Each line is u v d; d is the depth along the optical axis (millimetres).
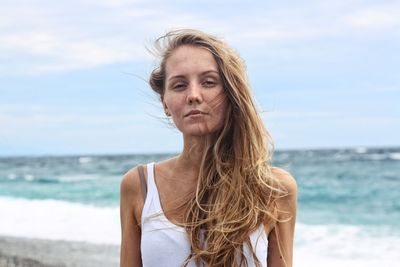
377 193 30250
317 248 12430
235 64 2658
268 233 2738
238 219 2596
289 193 2748
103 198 26141
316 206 25094
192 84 2615
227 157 2705
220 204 2621
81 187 34250
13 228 15109
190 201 2670
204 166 2697
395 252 11953
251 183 2666
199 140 2711
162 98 2898
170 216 2682
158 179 2773
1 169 75312
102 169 65125
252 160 2670
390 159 66875
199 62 2625
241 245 2602
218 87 2637
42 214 18344
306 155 89562
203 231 2623
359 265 10703
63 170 66250
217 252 2557
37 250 11219
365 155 83188
